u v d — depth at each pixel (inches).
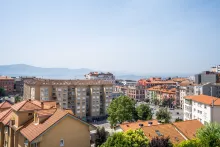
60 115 1152.8
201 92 4918.8
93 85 5000.0
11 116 1424.7
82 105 4877.0
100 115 5068.9
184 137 1825.8
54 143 1096.2
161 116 3597.4
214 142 1238.3
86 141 1205.7
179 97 6225.4
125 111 3233.3
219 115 2778.1
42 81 4800.7
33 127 1171.3
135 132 1256.8
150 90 7342.5
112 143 1155.3
